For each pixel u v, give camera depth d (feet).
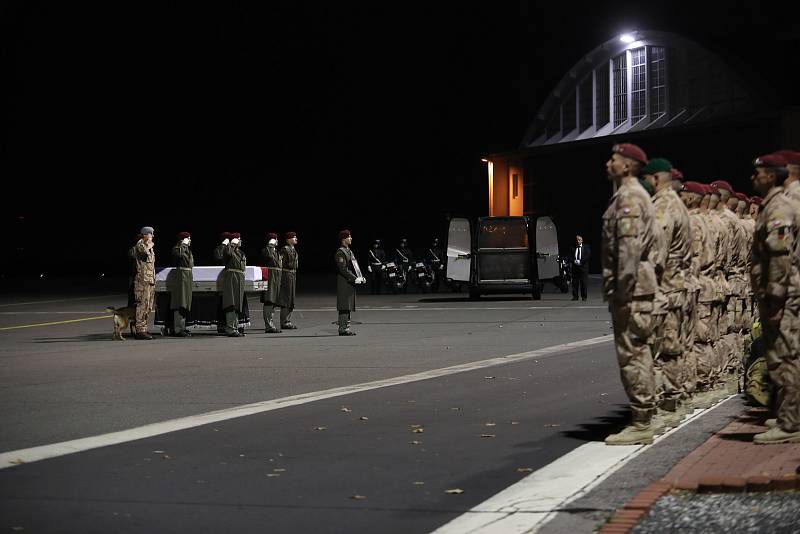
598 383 43.14
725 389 38.40
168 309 74.74
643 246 28.45
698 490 22.26
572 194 203.21
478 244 116.67
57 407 37.76
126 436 31.32
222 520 21.54
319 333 74.84
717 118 170.91
